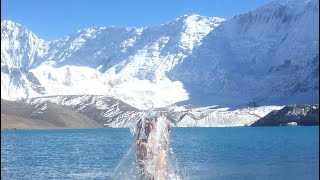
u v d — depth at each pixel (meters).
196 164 67.81
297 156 79.44
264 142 136.38
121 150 107.75
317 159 71.69
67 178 55.00
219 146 121.06
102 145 135.00
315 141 129.88
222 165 65.94
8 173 60.22
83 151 108.00
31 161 78.88
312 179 49.41
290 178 50.62
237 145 124.56
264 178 51.16
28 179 54.41
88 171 61.62
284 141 137.38
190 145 126.94
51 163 74.88
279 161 71.06
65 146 133.00
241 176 53.16
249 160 74.75
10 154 97.62
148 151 10.77
